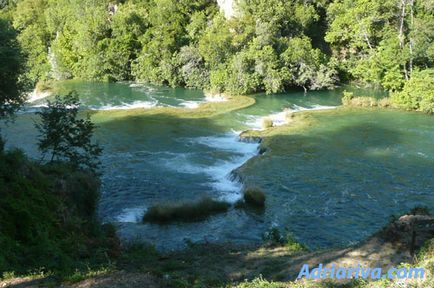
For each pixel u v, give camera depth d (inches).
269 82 1948.8
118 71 2384.4
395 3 1985.7
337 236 748.6
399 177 998.4
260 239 732.7
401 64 1907.0
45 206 611.5
